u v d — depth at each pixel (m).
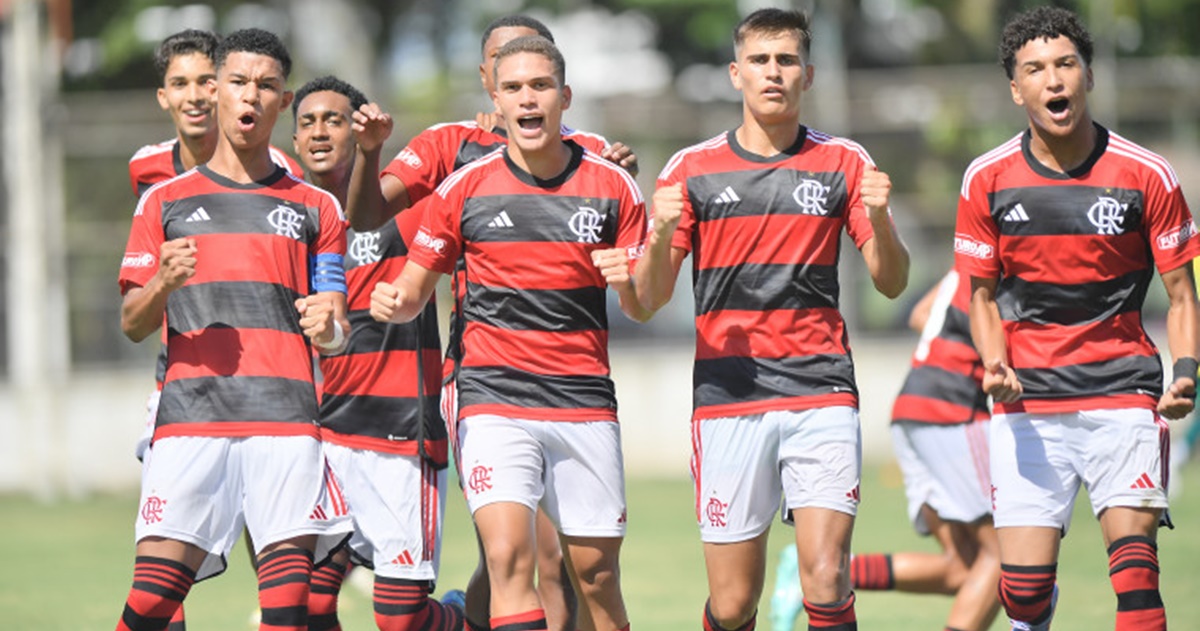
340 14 97.12
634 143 71.12
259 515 22.48
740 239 23.48
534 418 23.59
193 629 34.12
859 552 44.50
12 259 71.81
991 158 23.95
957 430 29.77
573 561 24.23
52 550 49.97
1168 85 72.38
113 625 34.56
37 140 70.44
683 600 37.28
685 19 97.50
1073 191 23.41
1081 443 23.69
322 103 26.66
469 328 24.03
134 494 70.56
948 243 72.94
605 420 24.00
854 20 92.06
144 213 23.06
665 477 72.50
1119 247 23.44
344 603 38.22
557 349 23.70
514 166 23.83
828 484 23.14
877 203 22.20
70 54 92.75
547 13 99.81
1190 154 72.62
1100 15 82.38
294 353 22.81
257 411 22.47
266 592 22.22
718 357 23.77
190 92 26.58
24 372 71.94
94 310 71.94
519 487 23.33
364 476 26.66
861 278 73.00
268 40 23.09
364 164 25.19
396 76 103.50
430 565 26.69
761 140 23.73
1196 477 66.88
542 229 23.53
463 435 23.77
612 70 100.88
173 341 22.80
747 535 23.86
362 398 26.69
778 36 23.25
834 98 73.19
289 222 22.97
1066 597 35.84
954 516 29.73
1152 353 23.83
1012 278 24.02
